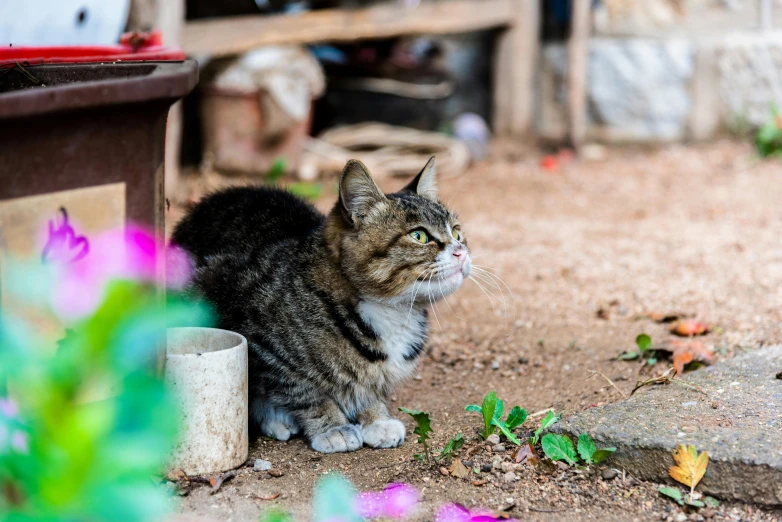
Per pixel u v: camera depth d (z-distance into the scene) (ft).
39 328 7.71
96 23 14.94
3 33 13.85
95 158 8.50
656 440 10.27
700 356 13.69
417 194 12.93
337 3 29.12
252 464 11.07
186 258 12.88
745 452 9.82
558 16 32.24
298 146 26.27
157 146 9.00
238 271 12.18
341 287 11.59
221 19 24.38
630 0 31.14
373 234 11.49
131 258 8.96
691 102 31.09
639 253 20.57
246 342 10.91
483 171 28.50
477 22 29.89
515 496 10.11
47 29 14.25
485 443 11.40
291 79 25.48
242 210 13.37
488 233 22.40
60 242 8.38
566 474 10.52
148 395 5.81
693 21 30.99
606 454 10.41
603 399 12.75
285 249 12.19
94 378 7.03
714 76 30.86
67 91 7.91
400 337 11.93
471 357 15.07
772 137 28.86
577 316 16.75
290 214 13.34
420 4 28.30
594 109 31.65
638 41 31.14
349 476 10.75
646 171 28.45
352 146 28.63
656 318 16.17
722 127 31.27
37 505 5.26
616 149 31.24
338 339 11.53
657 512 9.77
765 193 25.49
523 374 14.25
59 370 5.35
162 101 8.74
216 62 25.18
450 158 28.02
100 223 8.67
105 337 5.29
